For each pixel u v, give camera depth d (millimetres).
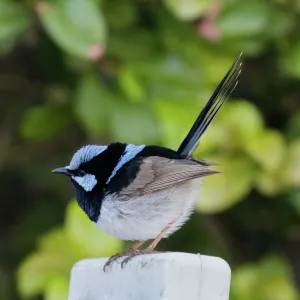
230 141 10086
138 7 10453
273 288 10344
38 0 9258
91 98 9750
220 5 9961
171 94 9852
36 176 12406
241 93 12078
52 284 9516
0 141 12539
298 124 11008
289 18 10625
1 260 12562
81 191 8047
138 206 7785
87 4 8977
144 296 5332
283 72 11109
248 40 10383
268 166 10016
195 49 10273
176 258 5219
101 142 11484
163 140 9570
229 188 9938
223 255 11320
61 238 9555
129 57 9883
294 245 12977
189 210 7992
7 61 12414
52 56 11273
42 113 11125
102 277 5766
